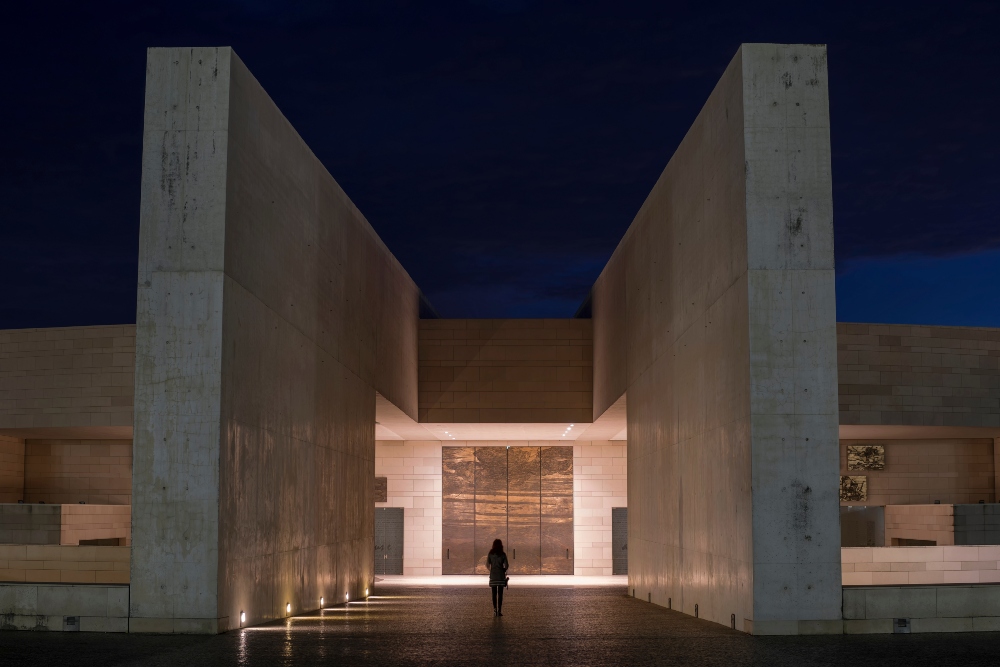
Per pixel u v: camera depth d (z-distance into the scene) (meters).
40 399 22.77
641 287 22.02
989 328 23.25
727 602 14.58
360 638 12.87
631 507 23.41
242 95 14.38
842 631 13.16
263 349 15.20
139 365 13.36
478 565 34.78
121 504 25.44
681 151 18.06
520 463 35.31
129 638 12.55
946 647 11.88
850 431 24.19
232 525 13.67
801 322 13.55
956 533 22.72
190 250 13.50
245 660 10.69
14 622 13.25
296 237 17.12
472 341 30.06
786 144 13.83
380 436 33.94
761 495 13.30
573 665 10.51
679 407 18.03
